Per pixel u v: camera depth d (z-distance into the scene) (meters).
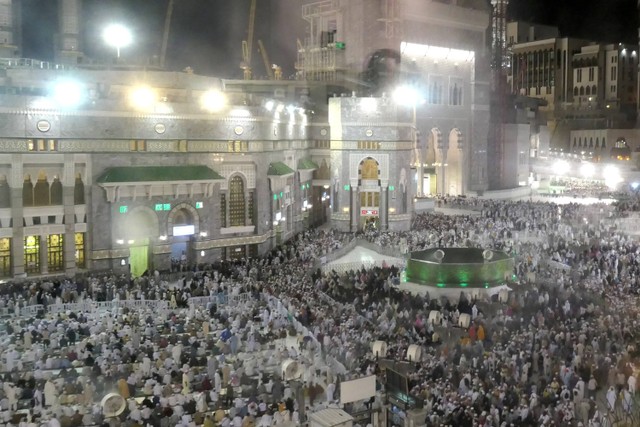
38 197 55.38
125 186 57.97
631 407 28.34
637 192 118.81
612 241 66.62
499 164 121.88
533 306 45.41
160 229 60.47
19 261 53.78
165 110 60.59
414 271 56.44
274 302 45.19
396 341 37.25
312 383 31.11
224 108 64.62
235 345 36.34
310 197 88.69
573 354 34.66
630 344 36.16
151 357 34.94
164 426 27.72
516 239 69.81
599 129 158.25
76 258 57.31
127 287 48.81
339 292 50.16
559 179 138.00
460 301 46.19
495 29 124.75
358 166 82.25
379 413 27.20
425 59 103.81
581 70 173.88
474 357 35.16
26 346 36.38
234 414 28.61
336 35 105.12
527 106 142.50
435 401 28.70
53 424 26.80
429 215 88.62
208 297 46.47
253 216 67.94
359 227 83.19
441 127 107.88
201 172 62.44
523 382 31.23
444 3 105.31
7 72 65.81
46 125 54.41
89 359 34.00
